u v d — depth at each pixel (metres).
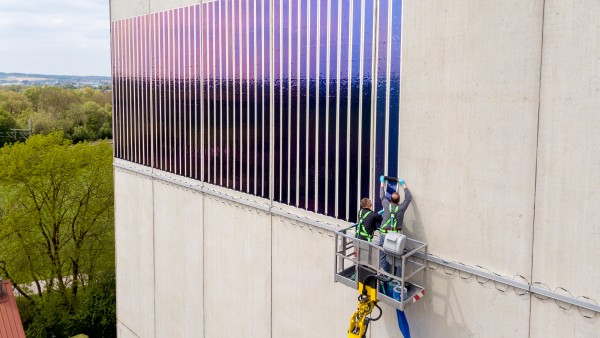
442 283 8.10
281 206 11.31
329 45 9.74
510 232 7.23
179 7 14.46
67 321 27.92
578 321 6.60
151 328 17.41
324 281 10.34
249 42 11.84
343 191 9.71
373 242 8.27
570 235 6.61
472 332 7.75
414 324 8.55
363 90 9.13
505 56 7.10
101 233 31.27
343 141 9.62
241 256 12.71
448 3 7.70
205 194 13.94
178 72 14.72
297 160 10.73
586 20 6.30
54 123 76.44
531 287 7.01
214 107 13.27
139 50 16.69
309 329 10.80
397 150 8.62
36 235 30.23
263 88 11.52
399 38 8.44
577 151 6.48
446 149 7.89
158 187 16.22
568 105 6.52
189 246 14.86
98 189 31.08
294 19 10.52
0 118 70.56
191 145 14.39
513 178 7.14
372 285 7.79
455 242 7.89
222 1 12.70
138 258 17.86
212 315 14.07
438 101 7.94
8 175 27.92
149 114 16.42
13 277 28.86
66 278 32.56
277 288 11.62
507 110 7.13
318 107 10.10
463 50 7.56
